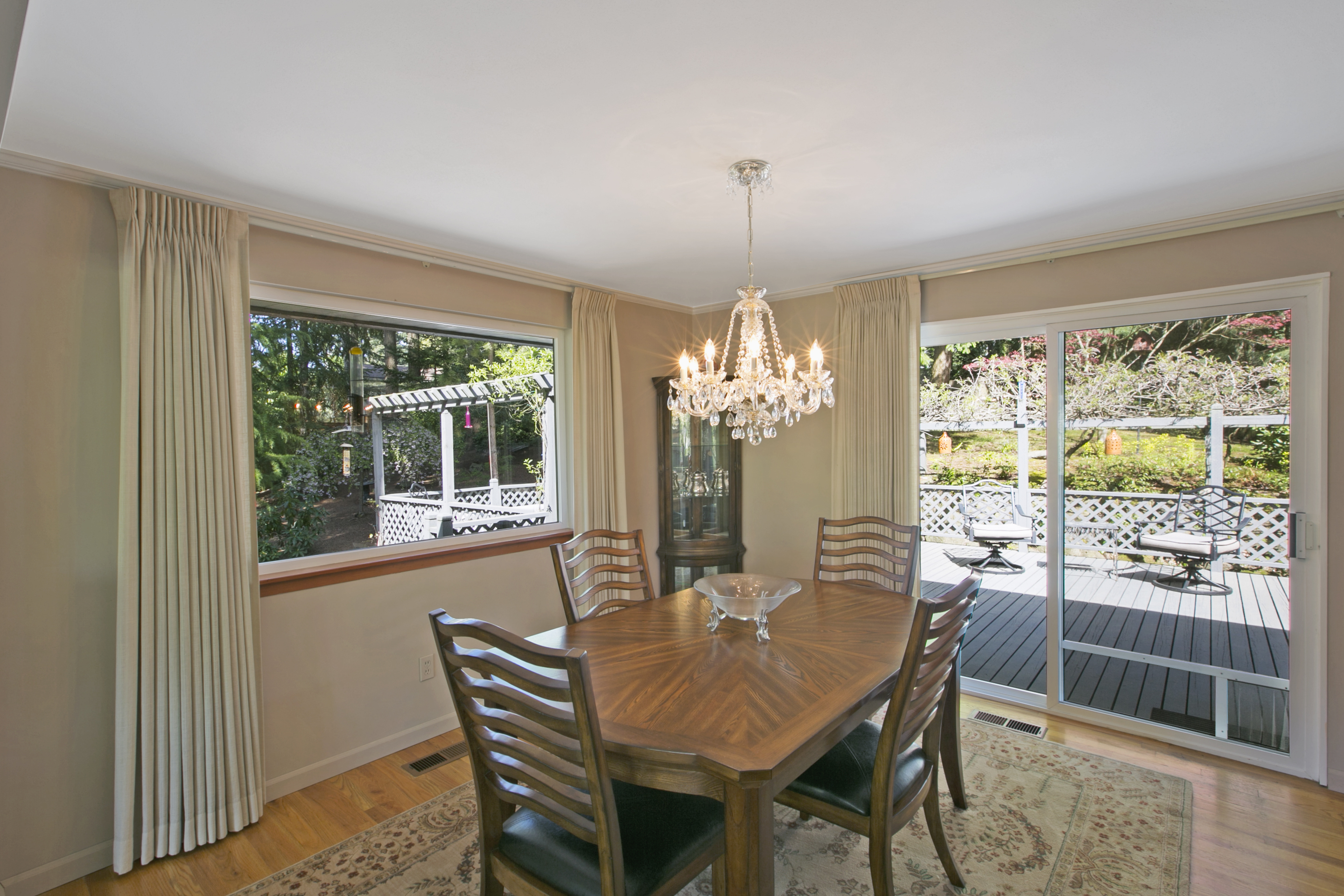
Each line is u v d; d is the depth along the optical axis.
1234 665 2.66
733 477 4.12
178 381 2.14
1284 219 2.46
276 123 1.75
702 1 1.26
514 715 1.38
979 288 3.24
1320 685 2.45
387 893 1.94
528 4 1.26
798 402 2.12
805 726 1.43
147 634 2.06
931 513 3.80
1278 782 2.47
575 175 2.12
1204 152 2.01
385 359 2.98
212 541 2.20
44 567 1.99
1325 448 2.42
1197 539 2.76
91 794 2.06
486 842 1.53
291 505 2.68
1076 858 2.02
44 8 1.23
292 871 2.04
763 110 1.72
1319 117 1.78
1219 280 2.61
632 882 1.35
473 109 1.69
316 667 2.58
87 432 2.06
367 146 1.89
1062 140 1.92
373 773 2.65
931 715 1.82
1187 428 2.76
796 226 2.69
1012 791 2.41
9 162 1.90
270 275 2.47
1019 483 3.44
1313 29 1.37
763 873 1.32
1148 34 1.40
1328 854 2.02
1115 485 2.95
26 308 1.96
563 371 3.68
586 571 2.56
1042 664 3.46
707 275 3.50
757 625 2.06
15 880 1.94
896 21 1.34
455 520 3.25
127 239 2.06
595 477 3.63
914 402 3.36
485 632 1.28
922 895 1.87
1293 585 2.53
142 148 1.88
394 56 1.44
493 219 2.55
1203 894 1.85
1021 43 1.43
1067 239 2.90
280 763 2.47
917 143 1.92
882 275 3.51
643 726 1.43
